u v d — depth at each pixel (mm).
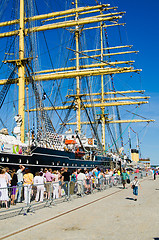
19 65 27562
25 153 20453
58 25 33781
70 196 15898
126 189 23641
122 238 7535
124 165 58250
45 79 38219
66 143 32469
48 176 16141
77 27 43656
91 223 9578
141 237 7625
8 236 7816
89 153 37625
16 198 14281
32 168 21188
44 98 29578
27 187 11883
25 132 27078
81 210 12391
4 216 10758
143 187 25953
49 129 27656
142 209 12680
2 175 12211
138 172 44812
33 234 8062
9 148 18391
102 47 56719
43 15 34156
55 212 11766
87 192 19391
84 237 7695
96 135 43531
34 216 10844
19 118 23438
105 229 8672
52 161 24281
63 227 8977
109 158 45250
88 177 20156
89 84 42625
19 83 27188
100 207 13297
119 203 14773
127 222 9727
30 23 28859
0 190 11359
